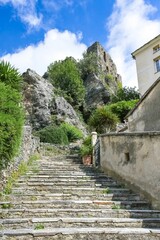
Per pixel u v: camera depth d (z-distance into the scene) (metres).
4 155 6.24
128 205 6.62
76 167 10.30
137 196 7.23
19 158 8.91
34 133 19.20
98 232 4.89
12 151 6.48
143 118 9.83
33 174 8.69
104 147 9.93
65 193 7.12
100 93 33.16
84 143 14.46
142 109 9.97
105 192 7.43
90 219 5.45
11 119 6.23
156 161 6.78
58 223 5.31
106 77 41.78
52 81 33.59
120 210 6.07
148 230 5.13
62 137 19.31
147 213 6.08
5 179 7.06
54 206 6.23
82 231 4.86
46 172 9.09
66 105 25.88
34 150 13.09
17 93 7.10
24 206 6.11
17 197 6.54
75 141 20.70
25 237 4.64
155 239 5.05
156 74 24.02
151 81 24.28
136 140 7.79
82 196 6.95
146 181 7.03
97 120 18.27
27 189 7.14
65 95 30.28
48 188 7.25
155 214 6.10
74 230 4.89
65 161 12.40
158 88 9.15
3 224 5.15
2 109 6.33
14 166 8.16
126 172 8.06
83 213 5.91
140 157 7.48
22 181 7.77
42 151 15.32
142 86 24.89
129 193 7.48
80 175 8.93
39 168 9.63
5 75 7.29
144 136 7.41
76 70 37.03
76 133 21.12
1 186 6.70
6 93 6.60
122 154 8.47
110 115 18.22
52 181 7.99
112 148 9.22
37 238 4.67
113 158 9.04
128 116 10.95
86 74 40.00
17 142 6.75
